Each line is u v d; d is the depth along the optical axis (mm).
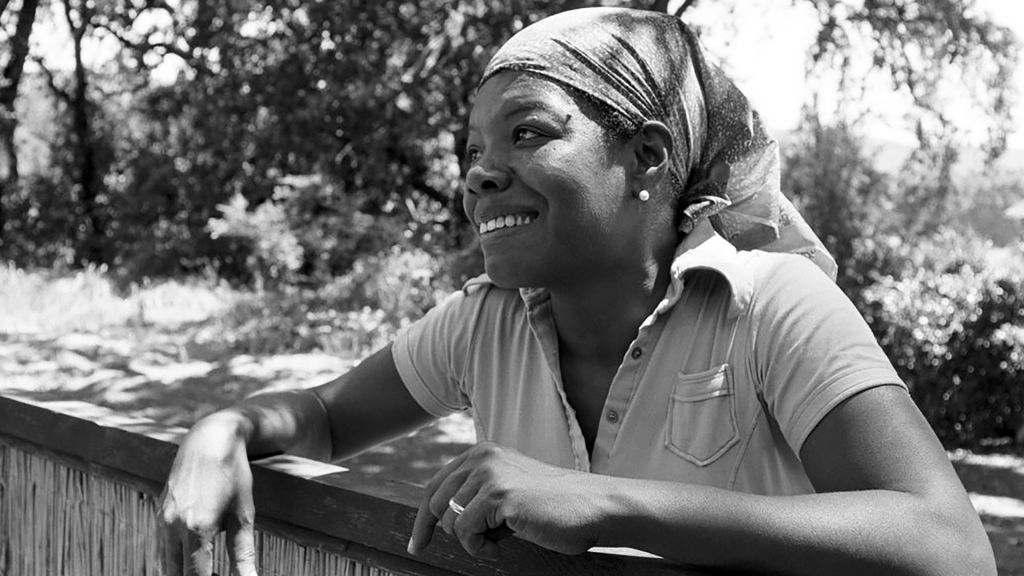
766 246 1567
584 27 1382
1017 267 9188
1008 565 5215
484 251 1397
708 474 1349
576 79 1340
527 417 1523
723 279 1373
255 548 1626
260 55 16969
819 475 1213
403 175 17234
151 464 1740
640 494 1087
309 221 15531
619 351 1437
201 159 18406
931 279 9023
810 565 1062
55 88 21500
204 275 17188
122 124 21688
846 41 12562
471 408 1646
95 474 1884
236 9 16812
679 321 1389
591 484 1101
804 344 1254
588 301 1413
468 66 14672
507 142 1357
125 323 11992
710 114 1495
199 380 9094
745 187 1526
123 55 20734
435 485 1191
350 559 1467
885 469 1141
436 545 1313
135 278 16500
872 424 1168
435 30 14742
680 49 1455
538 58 1350
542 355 1508
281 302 12023
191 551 1387
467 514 1111
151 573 1811
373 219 15336
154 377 9164
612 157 1361
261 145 17031
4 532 2164
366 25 15992
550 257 1354
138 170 19625
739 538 1064
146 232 18688
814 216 11883
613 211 1362
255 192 17672
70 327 11641
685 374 1366
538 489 1093
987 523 6082
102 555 1914
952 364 8594
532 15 13625
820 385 1217
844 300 1302
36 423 2029
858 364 1206
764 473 1346
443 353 1666
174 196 19062
